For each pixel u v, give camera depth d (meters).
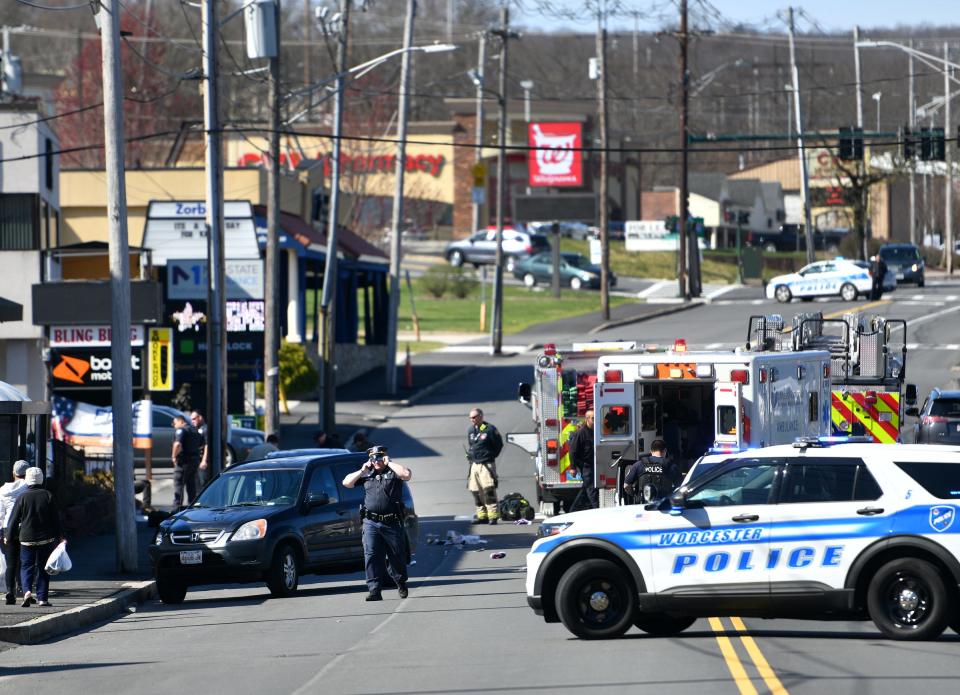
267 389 107.62
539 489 90.50
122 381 75.00
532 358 187.25
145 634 57.50
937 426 93.56
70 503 90.06
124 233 75.44
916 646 44.16
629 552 47.31
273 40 106.88
